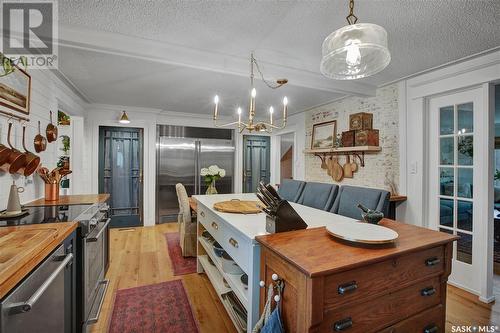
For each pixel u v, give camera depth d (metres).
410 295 1.15
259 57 2.49
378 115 3.36
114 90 3.47
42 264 1.08
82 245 1.56
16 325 0.87
